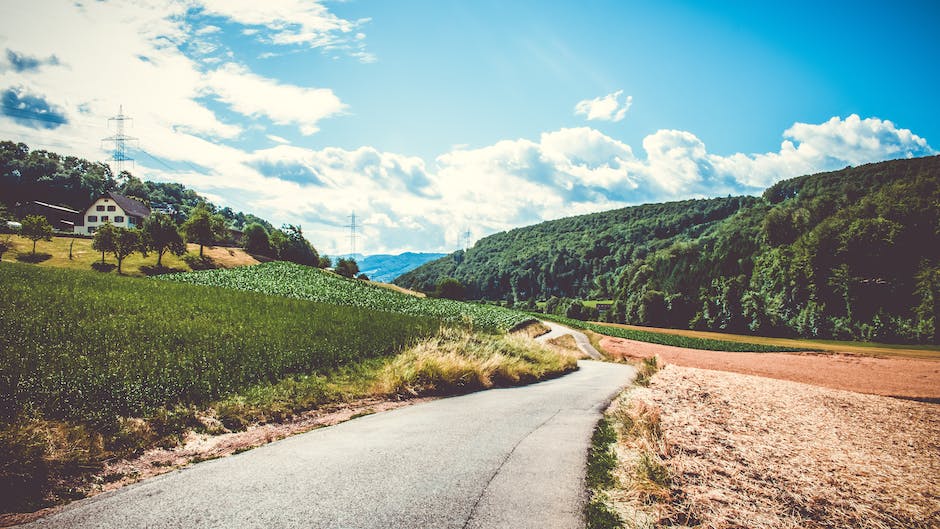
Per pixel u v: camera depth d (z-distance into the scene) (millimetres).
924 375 30703
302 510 3859
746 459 5051
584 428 7375
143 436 6137
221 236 80812
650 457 4977
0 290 14633
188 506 3959
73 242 57562
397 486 4457
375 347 14094
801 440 6359
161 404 7238
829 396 12406
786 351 49312
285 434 7020
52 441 5363
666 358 39594
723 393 10383
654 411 6961
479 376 13016
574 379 17438
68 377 7203
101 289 18562
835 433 7312
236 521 3643
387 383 10703
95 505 4035
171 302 16391
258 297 22312
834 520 3527
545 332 56719
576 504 4102
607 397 11625
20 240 53719
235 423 7281
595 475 4895
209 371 8930
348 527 3535
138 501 4094
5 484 4402
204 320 13656
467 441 6273
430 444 6059
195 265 57000
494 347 18109
